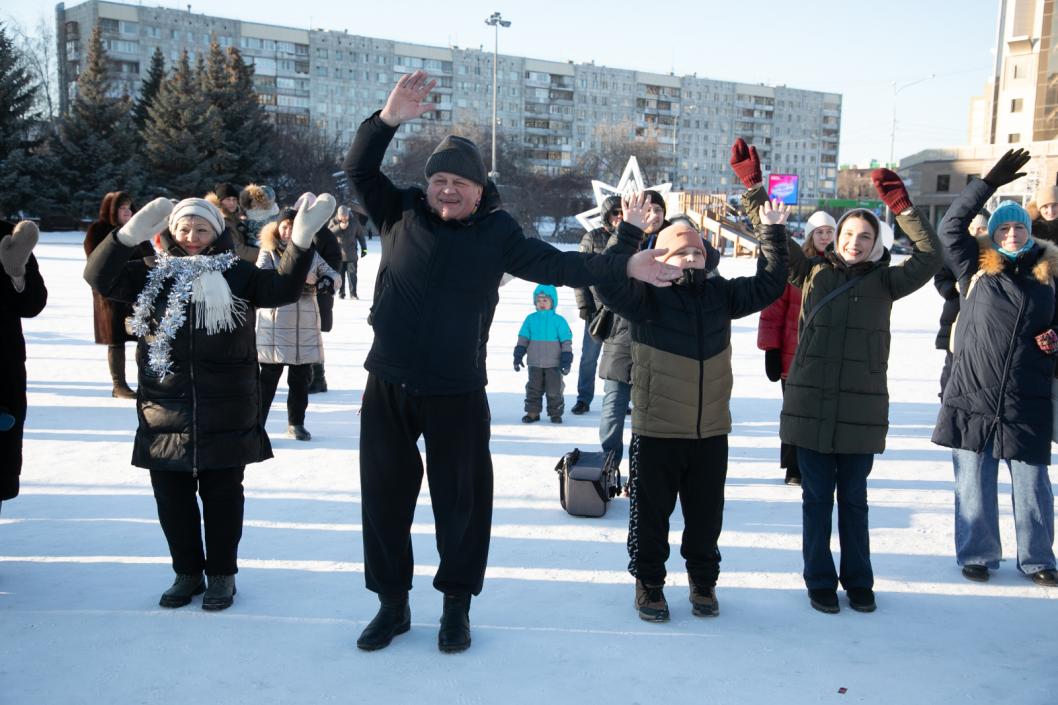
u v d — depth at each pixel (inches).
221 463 137.6
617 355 215.9
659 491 142.3
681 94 5059.1
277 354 248.5
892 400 347.6
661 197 209.3
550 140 4677.7
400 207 131.9
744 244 1579.7
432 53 4330.7
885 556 173.6
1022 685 120.6
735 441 274.8
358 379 372.8
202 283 136.3
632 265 122.9
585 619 140.7
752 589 155.5
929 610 147.3
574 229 2484.0
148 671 119.9
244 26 3924.7
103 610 139.5
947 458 253.3
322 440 260.8
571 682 119.2
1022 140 2504.9
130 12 3690.9
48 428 267.1
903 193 148.2
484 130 2834.6
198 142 2004.2
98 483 210.1
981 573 161.3
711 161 5196.9
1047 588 158.1
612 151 3159.5
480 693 115.6
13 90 1894.7
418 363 127.1
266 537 175.5
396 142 3503.9
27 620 134.9
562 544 176.2
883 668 125.2
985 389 159.2
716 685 119.0
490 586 153.9
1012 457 156.8
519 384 370.9
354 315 601.9
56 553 164.6
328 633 133.3
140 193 1881.2
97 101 1902.1
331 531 179.9
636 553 143.3
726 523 192.1
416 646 130.0
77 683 116.1
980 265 163.2
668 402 140.9
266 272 141.3
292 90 4055.1
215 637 130.9
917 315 707.4
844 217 153.9
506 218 131.4
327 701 112.8
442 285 126.9
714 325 143.1
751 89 5295.3
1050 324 158.6
